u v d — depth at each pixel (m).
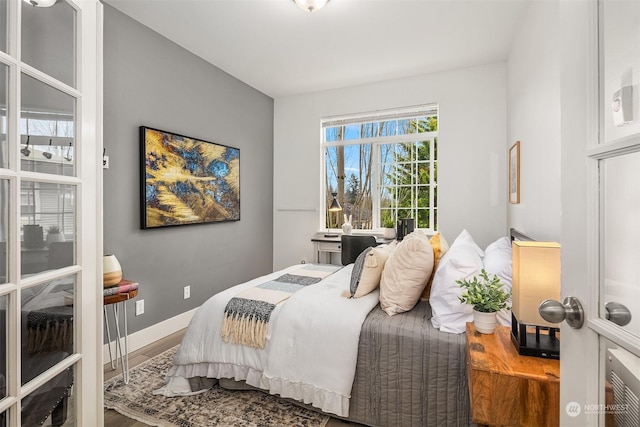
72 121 1.21
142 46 2.60
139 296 2.59
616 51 0.57
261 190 4.28
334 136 4.34
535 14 2.11
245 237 3.94
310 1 2.24
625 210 0.54
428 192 3.90
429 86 3.68
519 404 1.06
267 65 3.42
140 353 2.51
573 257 0.68
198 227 3.20
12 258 0.97
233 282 3.71
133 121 2.52
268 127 4.42
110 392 1.96
